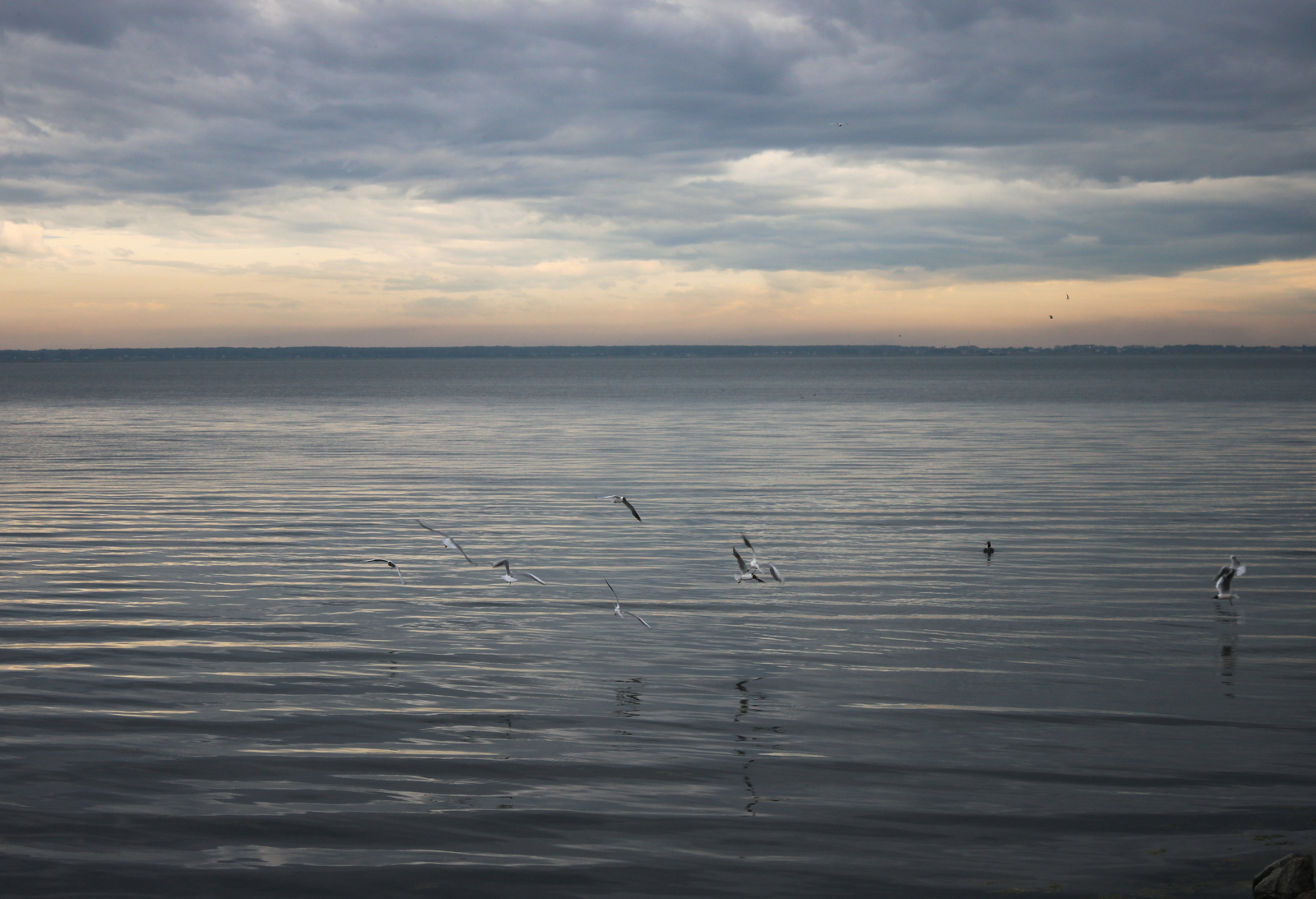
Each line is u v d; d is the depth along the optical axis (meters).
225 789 14.15
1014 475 50.09
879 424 86.88
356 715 17.06
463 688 18.50
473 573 28.31
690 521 37.34
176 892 11.55
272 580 27.27
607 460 58.38
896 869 12.18
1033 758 15.48
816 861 12.35
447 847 12.60
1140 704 17.92
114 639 21.48
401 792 14.12
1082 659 20.58
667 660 20.42
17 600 24.86
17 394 158.12
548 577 28.02
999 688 18.73
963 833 13.09
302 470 52.88
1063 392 148.25
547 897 11.53
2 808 13.47
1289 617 23.70
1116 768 15.15
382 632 22.28
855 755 15.58
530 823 13.23
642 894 11.61
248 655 20.47
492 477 50.22
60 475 50.47
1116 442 67.31
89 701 17.62
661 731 16.47
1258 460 55.81
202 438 73.50
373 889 11.66
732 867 12.19
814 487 46.44
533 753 15.52
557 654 20.73
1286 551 31.25
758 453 61.88
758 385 190.62
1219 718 17.20
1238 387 160.62
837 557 30.80
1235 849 12.68
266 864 12.17
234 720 16.77
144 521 36.78
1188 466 53.38
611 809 13.69
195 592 25.80
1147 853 12.59
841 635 22.28
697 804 13.84
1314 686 18.88
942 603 25.17
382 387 188.25
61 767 14.77
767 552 31.56
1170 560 30.11
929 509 39.75
